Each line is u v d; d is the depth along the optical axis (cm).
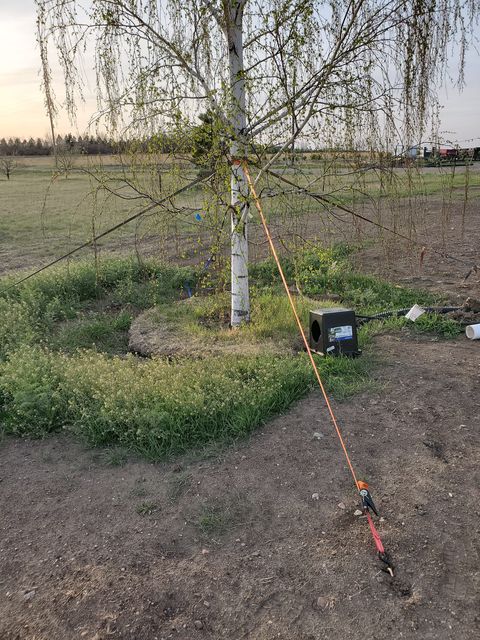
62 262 1264
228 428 479
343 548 342
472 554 328
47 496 420
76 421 496
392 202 680
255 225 1255
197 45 589
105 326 789
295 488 404
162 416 470
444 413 488
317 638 283
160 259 1107
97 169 639
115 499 409
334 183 620
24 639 295
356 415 493
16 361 606
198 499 400
